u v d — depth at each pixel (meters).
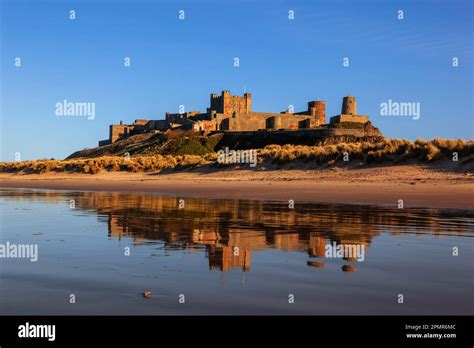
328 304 5.72
